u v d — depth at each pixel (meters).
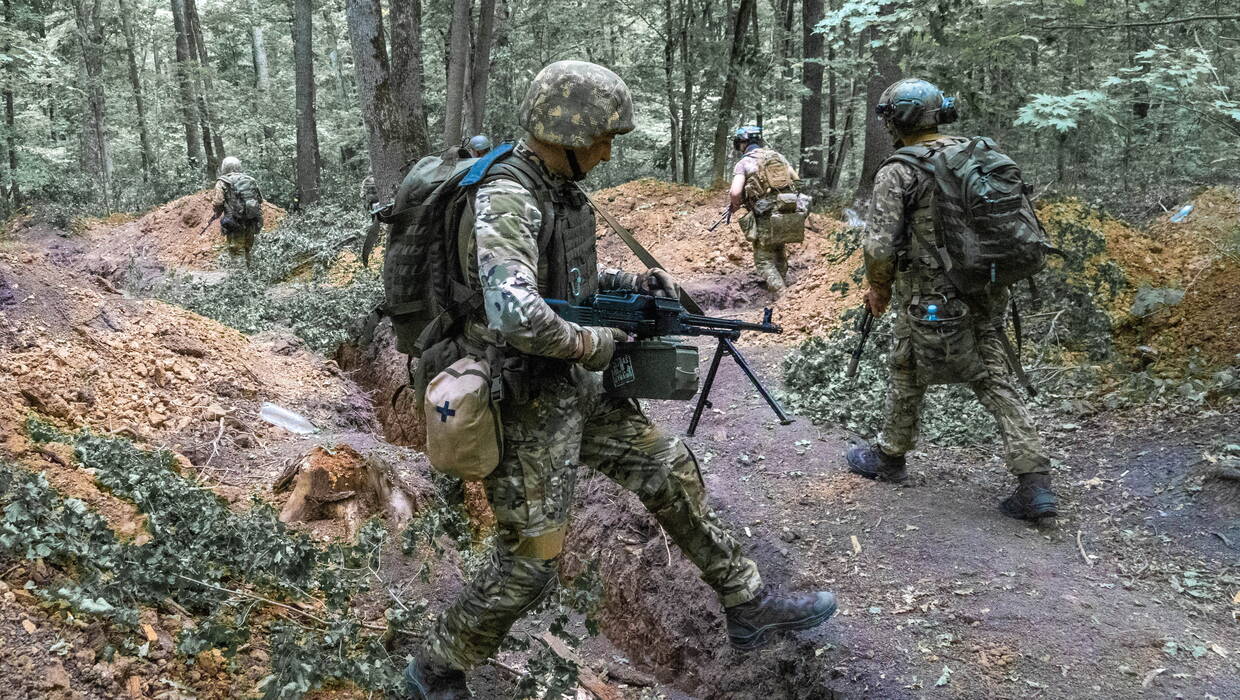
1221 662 3.18
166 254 16.22
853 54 12.68
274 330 8.04
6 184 20.20
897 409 4.59
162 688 2.59
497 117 17.12
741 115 13.84
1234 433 4.67
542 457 2.70
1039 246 3.87
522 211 2.48
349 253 13.16
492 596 2.74
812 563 4.08
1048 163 10.52
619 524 5.00
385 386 7.21
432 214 2.66
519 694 3.05
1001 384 4.24
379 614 3.41
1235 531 3.97
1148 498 4.36
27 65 19.47
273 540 3.37
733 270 9.53
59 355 4.95
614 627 4.77
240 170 13.23
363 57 9.55
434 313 2.75
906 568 3.95
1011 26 6.61
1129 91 6.99
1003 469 4.93
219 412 5.21
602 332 2.67
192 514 3.50
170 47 31.06
